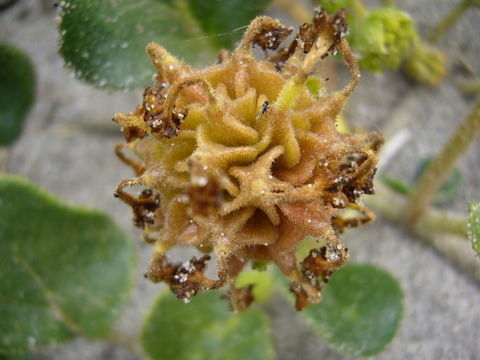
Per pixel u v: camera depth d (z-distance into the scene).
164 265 0.07
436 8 0.12
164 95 0.06
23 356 0.11
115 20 0.08
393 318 0.09
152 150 0.06
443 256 0.11
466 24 0.12
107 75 0.08
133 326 0.11
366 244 0.11
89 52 0.08
